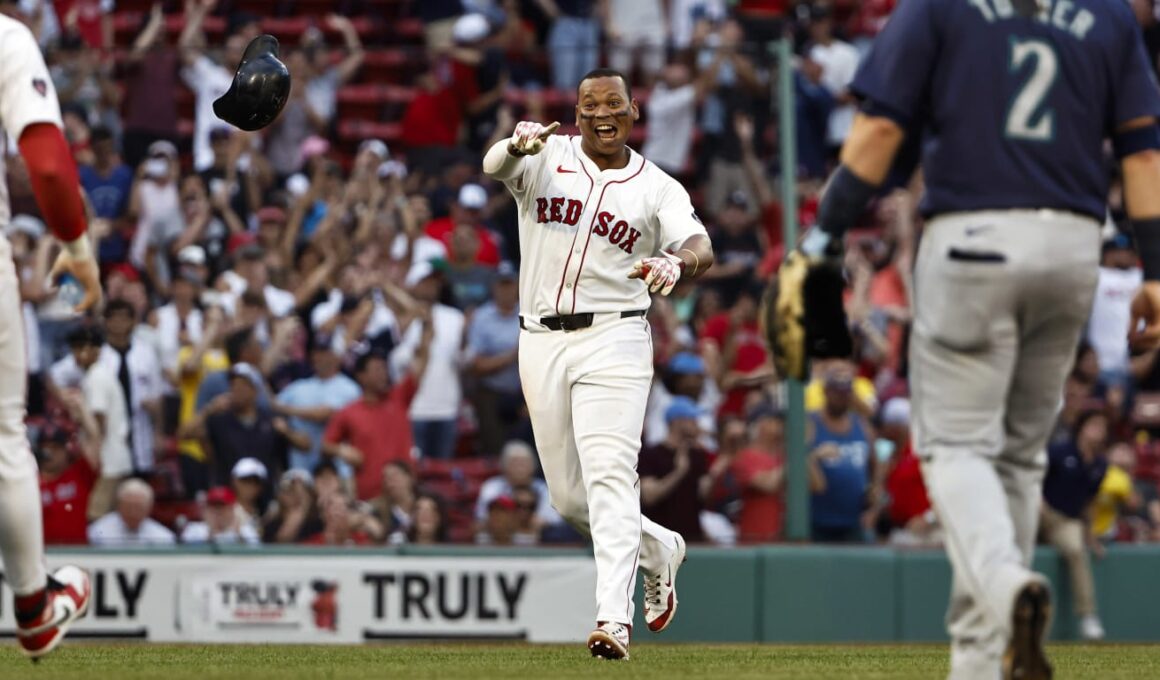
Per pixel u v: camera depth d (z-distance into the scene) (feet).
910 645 107.24
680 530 112.47
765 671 60.29
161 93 128.26
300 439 115.03
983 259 43.86
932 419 44.78
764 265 123.34
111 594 107.65
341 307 121.80
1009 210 44.01
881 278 140.36
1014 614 41.11
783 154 122.93
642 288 65.57
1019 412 46.91
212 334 117.19
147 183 126.11
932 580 112.68
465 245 128.06
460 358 120.98
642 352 65.05
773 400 117.29
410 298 121.80
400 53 137.49
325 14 174.09
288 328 121.08
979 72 44.47
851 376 118.52
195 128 130.62
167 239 125.80
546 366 65.26
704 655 77.10
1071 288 44.62
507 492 114.93
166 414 115.85
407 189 132.26
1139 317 47.16
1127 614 114.73
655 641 110.63
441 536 112.78
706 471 113.70
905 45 44.88
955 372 44.55
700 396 116.78
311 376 119.96
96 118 126.72
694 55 128.26
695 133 127.24
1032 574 41.22
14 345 48.57
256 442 113.91
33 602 51.55
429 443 119.55
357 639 107.96
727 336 121.08
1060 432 117.91
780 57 125.39
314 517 112.06
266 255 125.29
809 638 111.14
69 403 111.34
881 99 45.03
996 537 42.83
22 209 120.57
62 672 56.65
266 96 55.42
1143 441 142.31
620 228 64.23
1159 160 46.24
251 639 108.06
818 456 117.08
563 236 64.44
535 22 163.53
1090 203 44.70
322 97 143.84
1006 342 44.39
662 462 112.88
